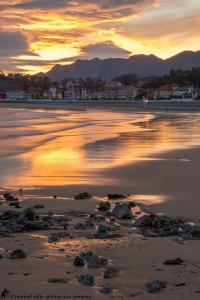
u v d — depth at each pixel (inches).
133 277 293.3
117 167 880.3
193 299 259.4
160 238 393.4
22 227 426.6
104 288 271.7
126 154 1102.4
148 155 1077.8
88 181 738.2
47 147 1294.3
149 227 436.8
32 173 823.1
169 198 595.2
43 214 511.2
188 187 671.1
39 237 396.8
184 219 484.4
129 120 3257.9
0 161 991.6
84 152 1155.9
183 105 6628.9
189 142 1432.1
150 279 289.6
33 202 583.2
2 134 1833.2
